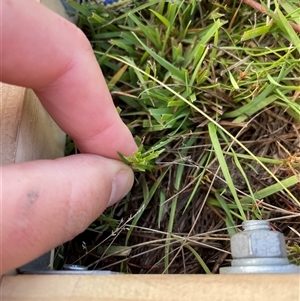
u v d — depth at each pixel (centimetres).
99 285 10
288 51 17
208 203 17
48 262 14
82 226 11
